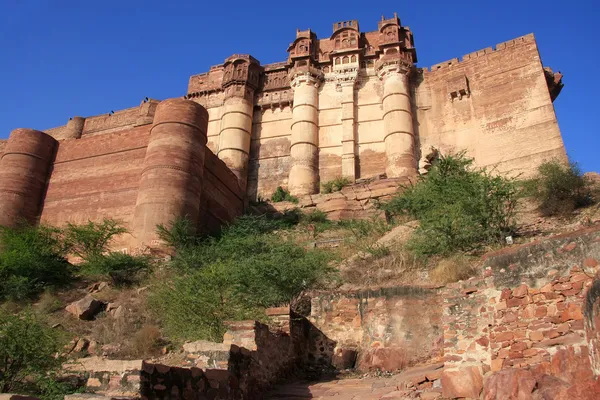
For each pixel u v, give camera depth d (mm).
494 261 7141
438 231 13023
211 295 10859
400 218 21500
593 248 6184
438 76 33781
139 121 36844
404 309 10086
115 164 24797
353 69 34625
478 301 7562
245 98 35406
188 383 5922
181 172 22641
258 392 7707
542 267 6562
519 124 29703
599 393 4805
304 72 34781
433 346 9367
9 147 25906
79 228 20484
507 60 31828
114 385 5332
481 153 30234
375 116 33344
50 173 26234
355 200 27953
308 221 26641
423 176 23047
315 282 12688
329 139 33312
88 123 39031
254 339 8000
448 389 6469
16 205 24531
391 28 34656
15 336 7023
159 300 12484
